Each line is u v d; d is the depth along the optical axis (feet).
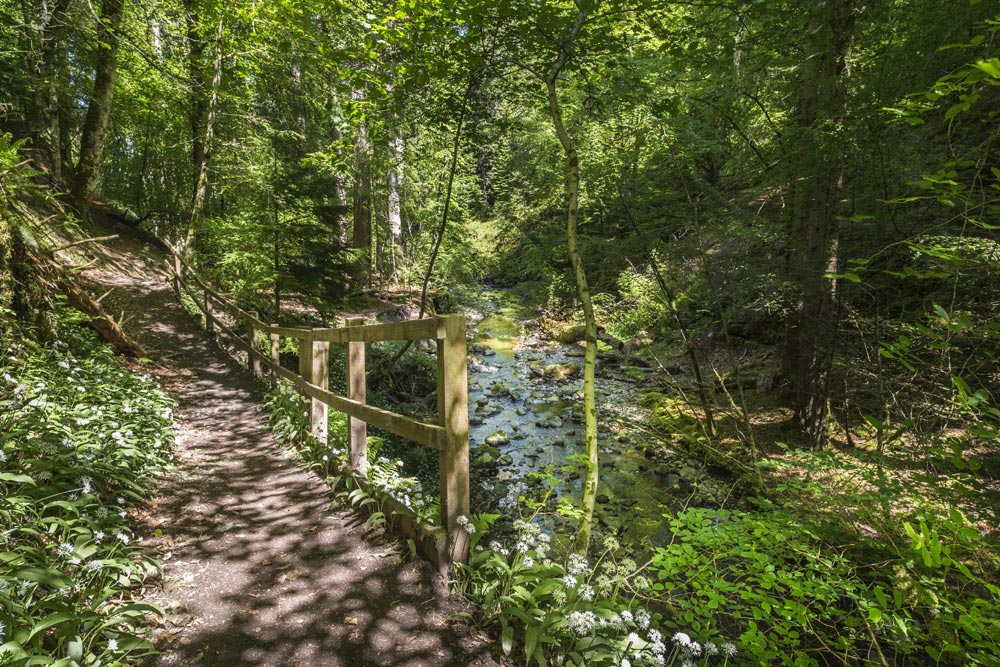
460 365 9.41
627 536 17.67
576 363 46.78
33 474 9.73
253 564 9.95
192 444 17.08
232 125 46.16
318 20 34.14
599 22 16.56
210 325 33.40
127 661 7.07
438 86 25.75
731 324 36.55
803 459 15.52
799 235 22.74
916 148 16.60
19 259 18.08
